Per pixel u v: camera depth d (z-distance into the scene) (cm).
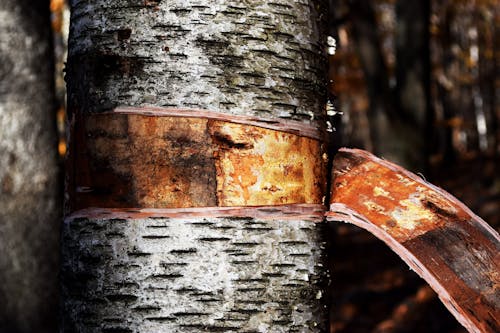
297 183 130
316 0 140
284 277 126
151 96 124
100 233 124
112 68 126
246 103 125
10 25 481
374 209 139
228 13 126
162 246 121
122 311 122
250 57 126
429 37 1141
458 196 1125
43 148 487
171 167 123
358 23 1185
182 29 124
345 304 616
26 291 470
